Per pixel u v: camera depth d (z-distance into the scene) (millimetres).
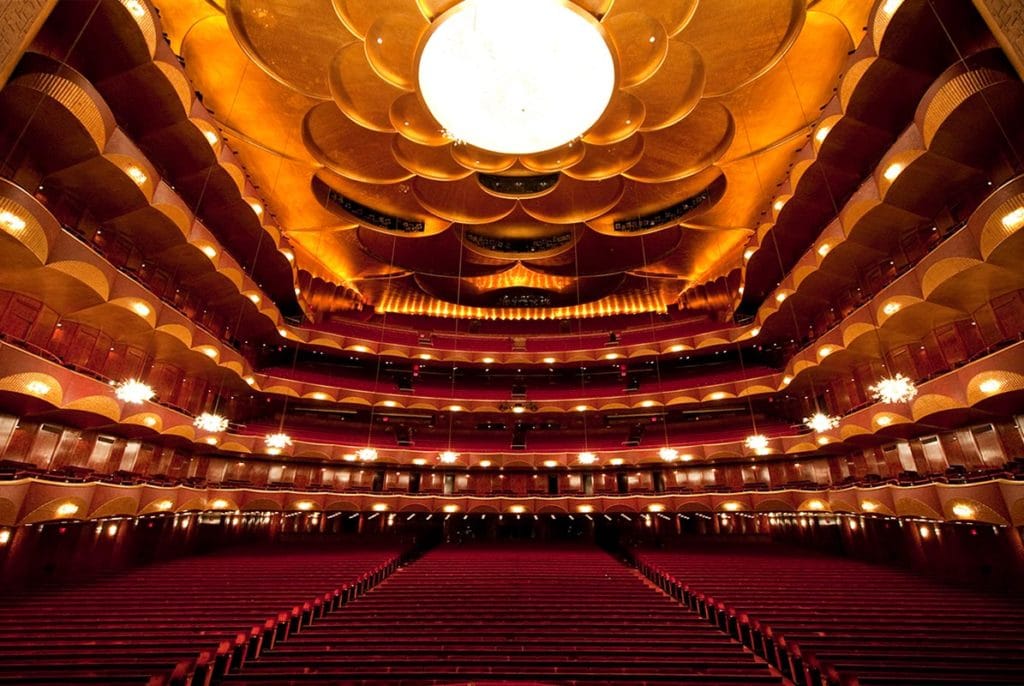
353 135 14953
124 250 12969
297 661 6090
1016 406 10328
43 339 10836
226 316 18250
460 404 22734
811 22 11414
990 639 7293
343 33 11656
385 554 17203
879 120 11766
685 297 25250
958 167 10461
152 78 10469
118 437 14039
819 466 18922
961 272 9898
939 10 8953
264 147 15094
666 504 19734
